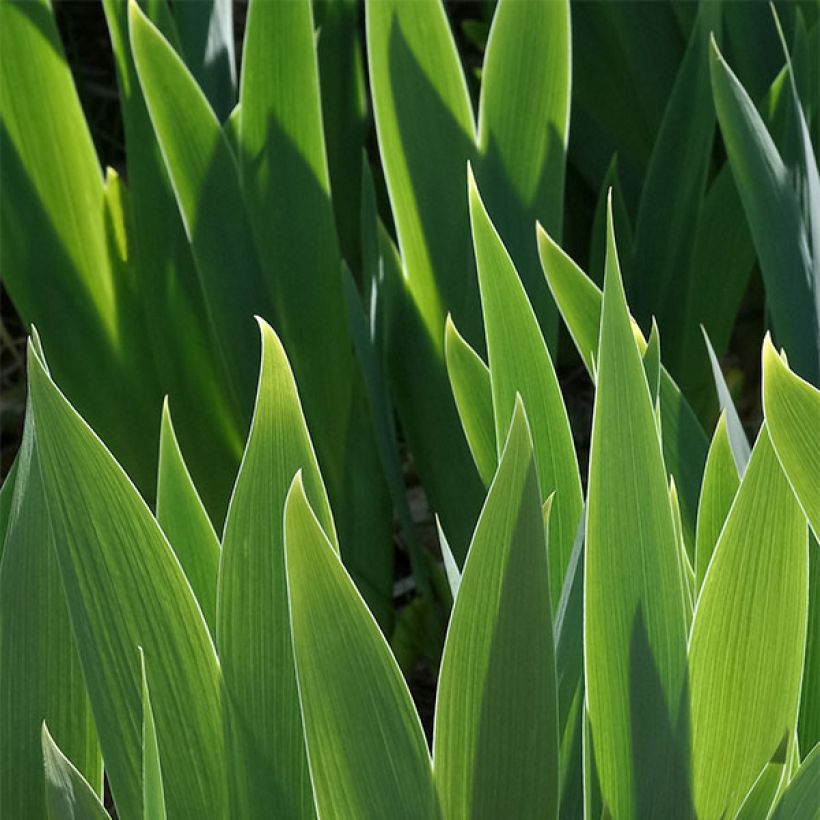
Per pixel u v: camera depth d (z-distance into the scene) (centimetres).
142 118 182
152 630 123
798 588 123
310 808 126
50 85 179
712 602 123
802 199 162
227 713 124
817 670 131
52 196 183
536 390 134
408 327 181
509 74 167
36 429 121
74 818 120
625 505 122
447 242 173
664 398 147
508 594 119
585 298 145
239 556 123
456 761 121
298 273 179
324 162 175
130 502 122
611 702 123
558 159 172
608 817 124
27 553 125
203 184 172
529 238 173
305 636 119
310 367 184
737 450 142
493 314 133
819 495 119
